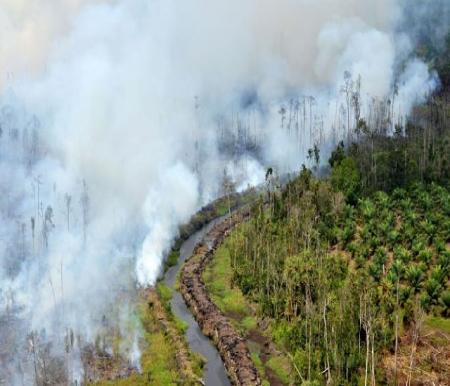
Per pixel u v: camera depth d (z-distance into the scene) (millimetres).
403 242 105000
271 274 101562
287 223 120000
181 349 90875
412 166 142375
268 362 86750
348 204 124062
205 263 126062
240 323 98938
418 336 82500
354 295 83500
